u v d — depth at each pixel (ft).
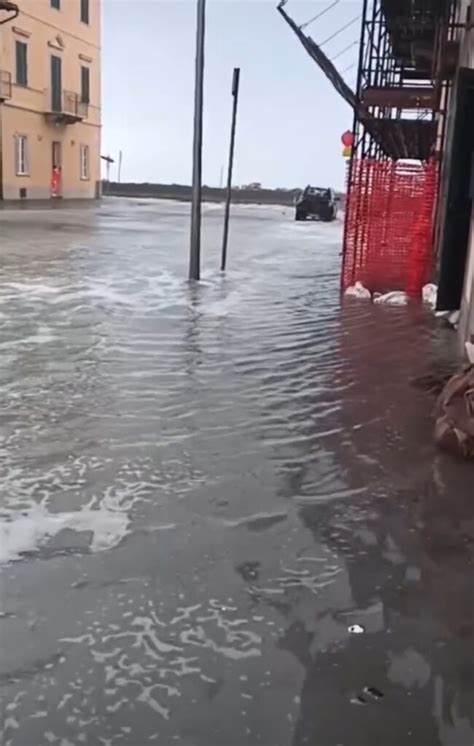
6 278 28.89
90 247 42.73
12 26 93.76
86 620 6.85
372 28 32.81
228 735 5.50
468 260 21.62
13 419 12.44
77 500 9.43
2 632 6.64
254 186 177.68
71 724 5.58
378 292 28.81
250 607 7.14
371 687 6.06
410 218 29.53
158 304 24.32
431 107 31.14
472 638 6.73
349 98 43.65
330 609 7.15
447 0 30.48
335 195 103.50
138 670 6.19
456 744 5.47
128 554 8.08
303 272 35.42
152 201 128.88
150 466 10.61
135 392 14.23
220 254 42.19
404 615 7.07
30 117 100.83
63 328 19.90
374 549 8.38
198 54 28.94
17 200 96.58
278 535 8.64
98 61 118.32
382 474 10.57
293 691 5.98
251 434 12.11
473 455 11.22
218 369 16.22
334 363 17.12
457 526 9.00
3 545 8.20
